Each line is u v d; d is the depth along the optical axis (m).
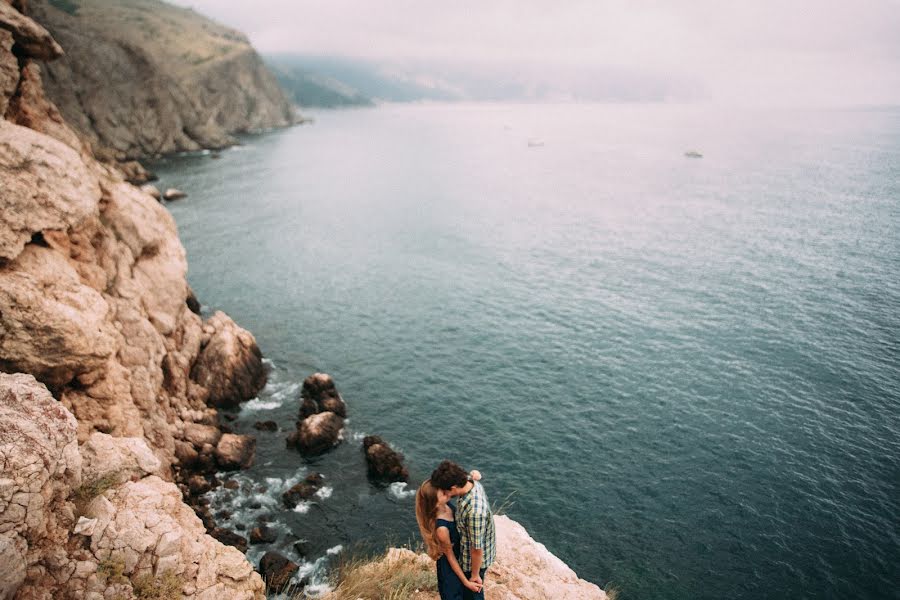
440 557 7.81
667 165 164.25
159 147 149.12
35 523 9.18
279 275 64.56
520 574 11.32
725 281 61.91
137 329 28.97
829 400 38.56
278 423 36.16
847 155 169.00
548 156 193.12
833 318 50.75
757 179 131.12
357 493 30.58
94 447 12.34
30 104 29.88
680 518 29.33
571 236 84.19
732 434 35.56
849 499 30.12
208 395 36.72
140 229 33.69
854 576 25.78
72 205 24.69
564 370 43.78
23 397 10.48
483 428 36.69
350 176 138.75
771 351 45.44
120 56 140.50
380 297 58.88
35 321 19.69
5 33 27.38
